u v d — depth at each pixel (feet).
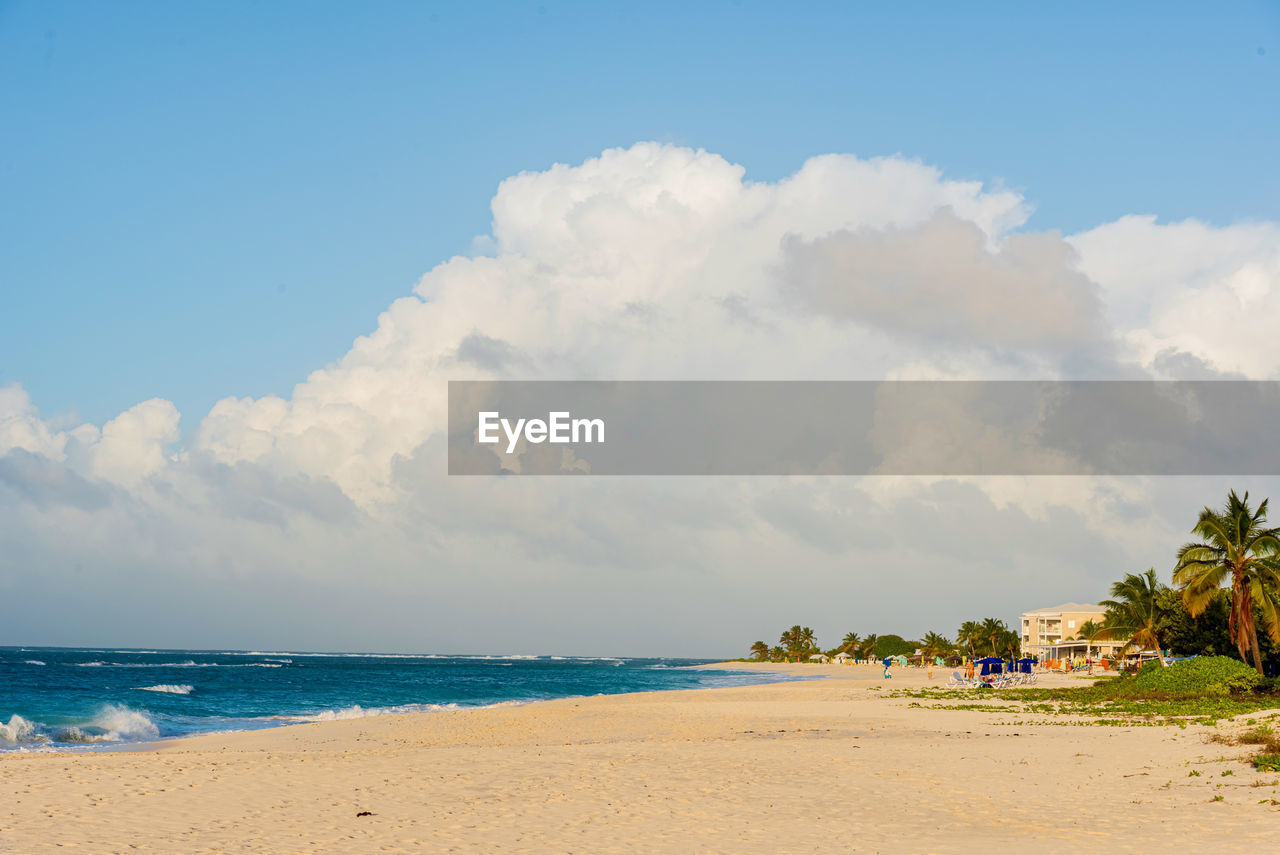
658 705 164.25
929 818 48.57
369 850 40.70
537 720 131.95
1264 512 159.02
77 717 153.89
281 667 590.55
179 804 51.83
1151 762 68.44
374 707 199.41
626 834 44.52
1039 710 134.72
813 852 40.34
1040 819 47.88
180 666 564.71
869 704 157.28
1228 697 142.82
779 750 79.92
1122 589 269.64
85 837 42.47
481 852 40.42
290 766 68.80
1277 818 44.78
